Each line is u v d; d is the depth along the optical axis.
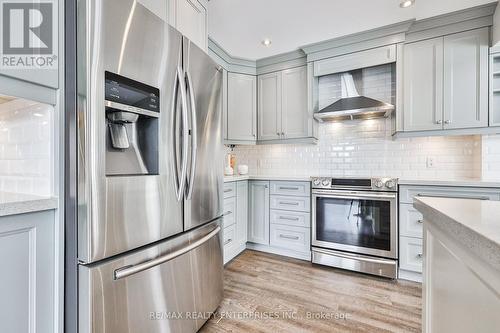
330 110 2.67
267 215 2.89
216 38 2.58
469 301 0.64
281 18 2.20
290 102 3.00
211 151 1.65
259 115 3.21
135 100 1.07
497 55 2.07
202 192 1.54
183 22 1.62
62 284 0.96
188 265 1.41
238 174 3.40
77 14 0.92
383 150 2.79
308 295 1.96
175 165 1.29
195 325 1.47
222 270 1.81
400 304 1.82
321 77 3.05
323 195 2.54
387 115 2.71
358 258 2.36
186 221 1.38
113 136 1.13
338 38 2.57
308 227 2.65
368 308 1.77
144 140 1.23
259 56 3.05
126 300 1.05
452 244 0.74
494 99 2.15
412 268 2.17
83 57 0.90
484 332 0.57
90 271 0.92
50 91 0.93
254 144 3.24
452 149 2.50
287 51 2.91
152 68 1.16
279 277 2.28
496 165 2.17
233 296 1.95
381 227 2.29
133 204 1.06
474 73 2.13
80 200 0.92
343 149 2.99
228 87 3.04
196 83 1.47
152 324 1.17
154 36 1.16
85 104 0.90
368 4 2.01
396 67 2.39
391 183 2.23
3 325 0.81
